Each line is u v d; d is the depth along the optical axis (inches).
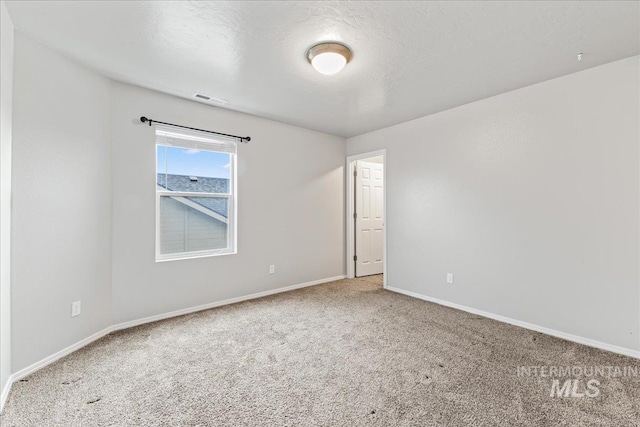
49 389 71.0
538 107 107.1
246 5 66.7
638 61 87.3
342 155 189.3
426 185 144.6
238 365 82.7
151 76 102.6
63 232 87.9
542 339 100.0
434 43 82.0
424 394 69.5
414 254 150.3
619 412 62.9
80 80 93.4
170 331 106.0
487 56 88.9
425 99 123.2
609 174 92.0
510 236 114.8
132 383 73.7
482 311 123.6
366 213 200.4
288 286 162.4
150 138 114.9
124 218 108.9
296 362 84.4
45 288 82.5
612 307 91.7
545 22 72.7
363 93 117.1
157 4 66.6
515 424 59.5
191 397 68.4
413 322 115.4
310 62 91.2
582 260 97.5
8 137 70.6
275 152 155.2
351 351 91.1
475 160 125.5
